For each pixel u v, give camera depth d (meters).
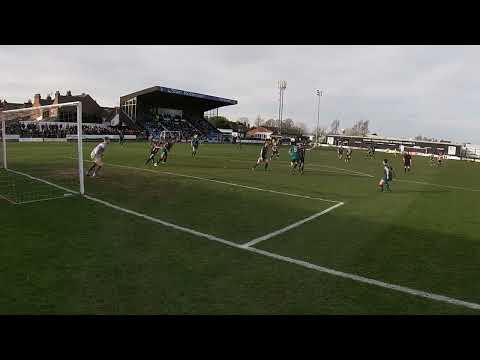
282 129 110.56
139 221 7.68
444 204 11.69
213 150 38.66
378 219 8.91
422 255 6.18
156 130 60.16
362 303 4.29
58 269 4.95
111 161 20.78
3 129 15.73
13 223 7.12
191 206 9.47
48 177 13.65
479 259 6.05
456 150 56.31
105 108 68.31
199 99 63.16
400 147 60.78
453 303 4.36
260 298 4.33
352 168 24.62
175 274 4.96
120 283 4.59
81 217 7.81
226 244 6.39
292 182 15.38
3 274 4.72
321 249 6.32
